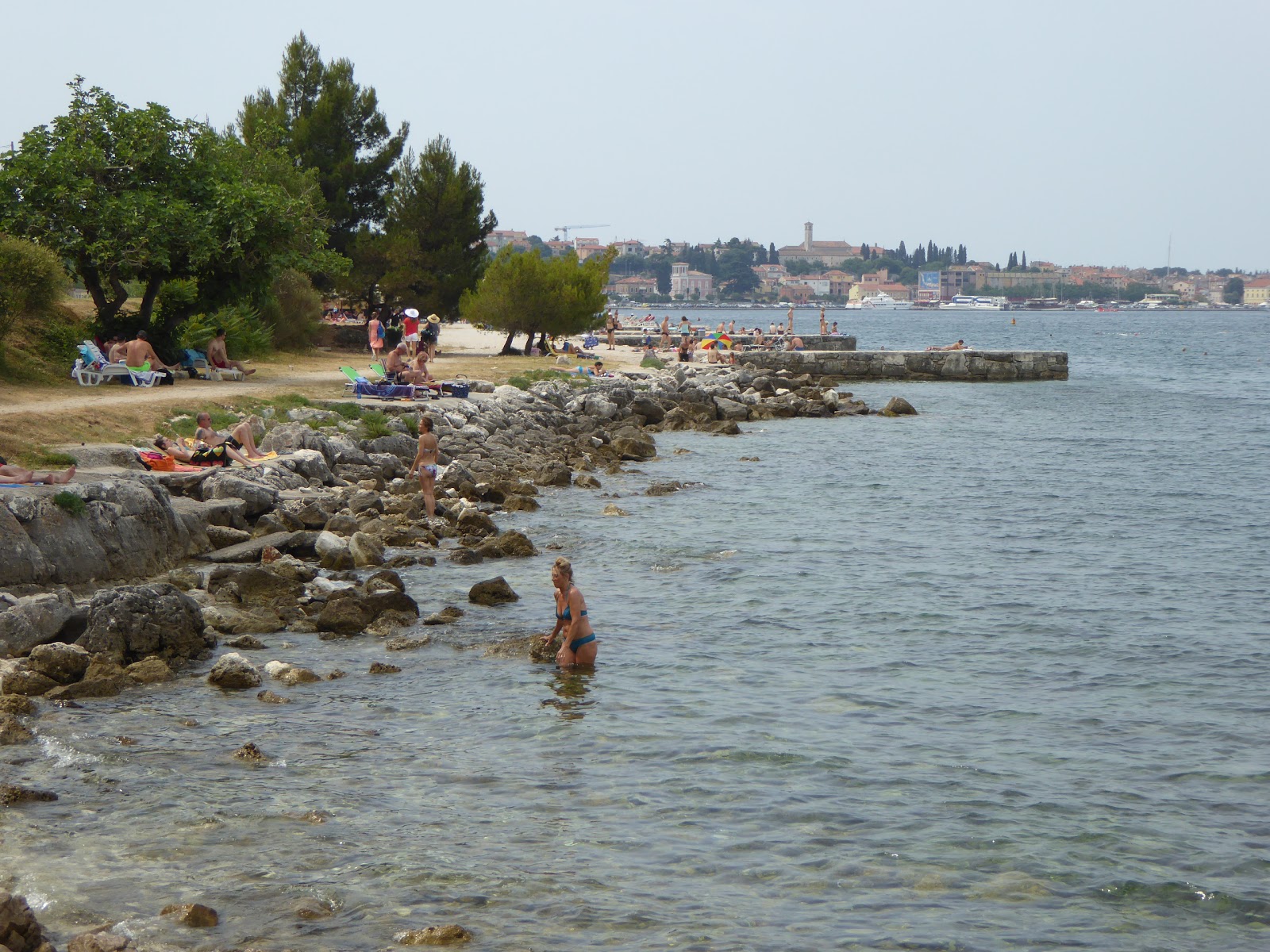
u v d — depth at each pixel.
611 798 11.13
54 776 11.34
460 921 8.79
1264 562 22.08
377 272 56.84
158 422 26.92
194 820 10.44
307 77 59.44
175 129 35.41
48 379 30.58
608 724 13.19
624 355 71.12
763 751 12.37
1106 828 10.59
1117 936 8.77
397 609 17.45
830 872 9.70
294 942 8.42
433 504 25.00
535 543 23.09
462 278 58.62
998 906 9.19
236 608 17.34
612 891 9.30
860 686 14.70
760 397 52.75
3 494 17.22
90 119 34.19
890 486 30.95
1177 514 27.16
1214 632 17.28
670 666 15.43
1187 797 11.35
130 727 12.74
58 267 31.81
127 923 8.57
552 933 8.64
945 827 10.59
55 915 8.71
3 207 32.56
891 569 21.27
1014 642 16.73
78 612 15.41
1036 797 11.30
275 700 13.73
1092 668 15.55
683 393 48.75
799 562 21.72
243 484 22.64
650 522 25.55
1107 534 24.72
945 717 13.56
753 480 31.95
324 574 19.75
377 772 11.67
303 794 11.07
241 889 9.20
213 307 37.72
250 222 35.00
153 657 14.80
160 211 33.28
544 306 57.47
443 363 52.66
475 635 16.77
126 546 18.41
